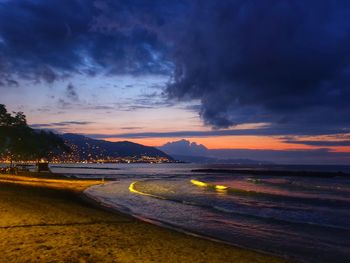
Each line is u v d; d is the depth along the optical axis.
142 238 14.86
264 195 41.50
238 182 74.56
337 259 13.83
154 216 23.39
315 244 16.28
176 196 38.78
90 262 10.41
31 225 15.77
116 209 25.61
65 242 12.78
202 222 21.56
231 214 24.95
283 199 37.59
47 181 54.59
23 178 58.44
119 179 74.50
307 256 14.15
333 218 24.83
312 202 35.16
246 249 14.63
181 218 22.89
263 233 18.66
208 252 13.32
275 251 14.80
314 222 22.42
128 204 29.59
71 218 18.77
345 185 70.81
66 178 67.75
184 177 95.00
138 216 22.64
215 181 78.19
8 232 13.95
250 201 35.00
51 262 10.09
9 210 19.67
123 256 11.49
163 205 29.33
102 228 16.47
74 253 11.30
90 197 34.03
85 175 96.31
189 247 13.91
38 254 10.88
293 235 18.22
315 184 73.06
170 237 15.66
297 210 28.88
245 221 22.20
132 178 81.69
